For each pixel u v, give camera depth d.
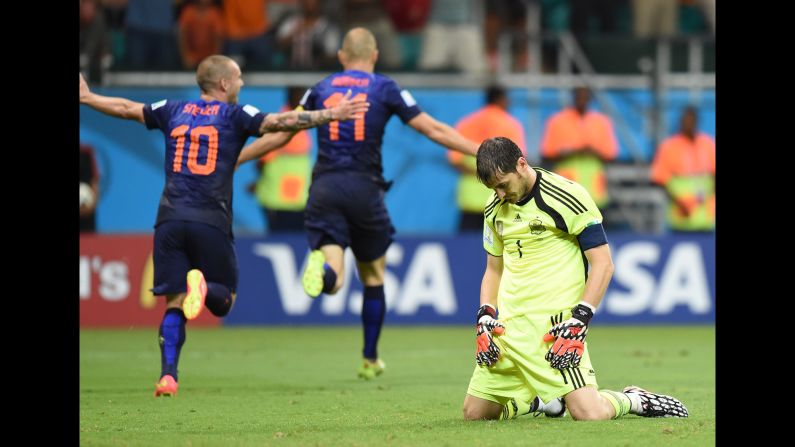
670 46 55.59
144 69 52.78
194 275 23.48
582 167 53.47
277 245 50.06
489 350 19.22
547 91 54.75
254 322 49.91
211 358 36.34
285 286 50.03
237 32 55.28
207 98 25.19
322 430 18.89
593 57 55.66
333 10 56.47
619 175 54.00
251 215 51.31
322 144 28.86
